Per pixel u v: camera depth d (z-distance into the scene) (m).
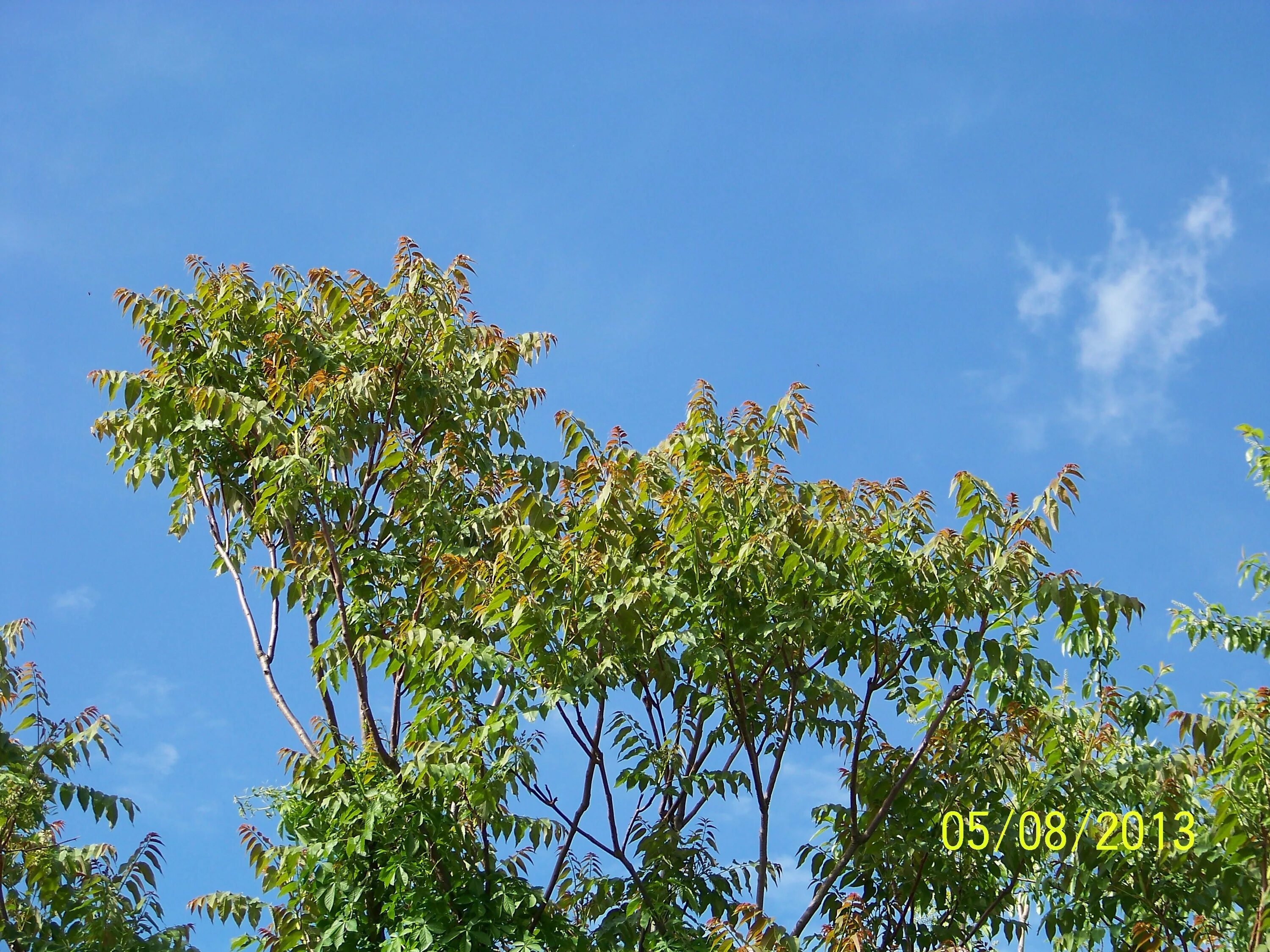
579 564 10.34
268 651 12.51
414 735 10.78
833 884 10.99
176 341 13.06
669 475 11.81
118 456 12.73
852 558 10.16
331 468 11.59
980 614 9.95
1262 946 9.36
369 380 11.80
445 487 12.30
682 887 10.39
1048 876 10.88
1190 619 11.73
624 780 10.99
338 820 10.52
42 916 11.02
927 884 11.00
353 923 10.12
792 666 10.62
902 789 10.69
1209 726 9.73
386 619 11.88
